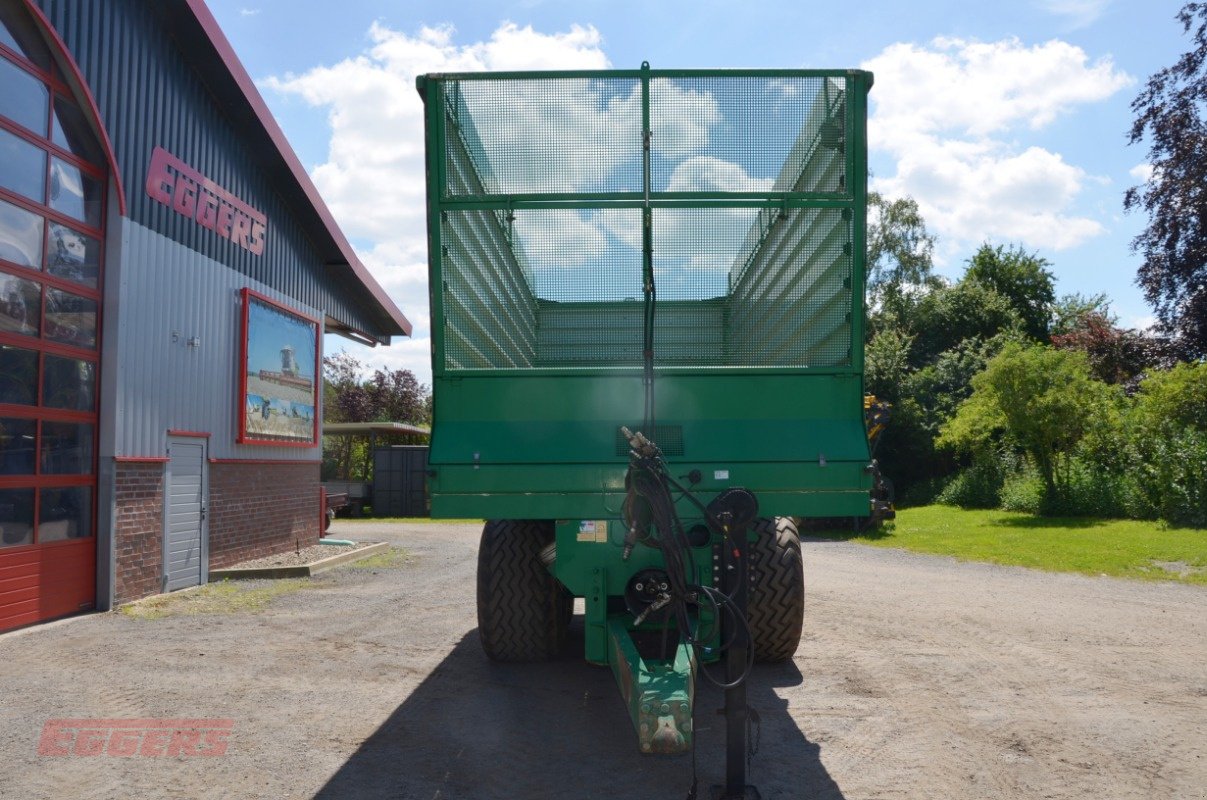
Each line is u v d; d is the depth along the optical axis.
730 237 5.02
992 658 7.09
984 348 32.59
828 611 9.30
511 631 6.71
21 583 8.77
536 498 4.91
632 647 4.70
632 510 4.45
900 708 5.72
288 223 15.16
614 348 5.17
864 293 4.97
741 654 4.22
